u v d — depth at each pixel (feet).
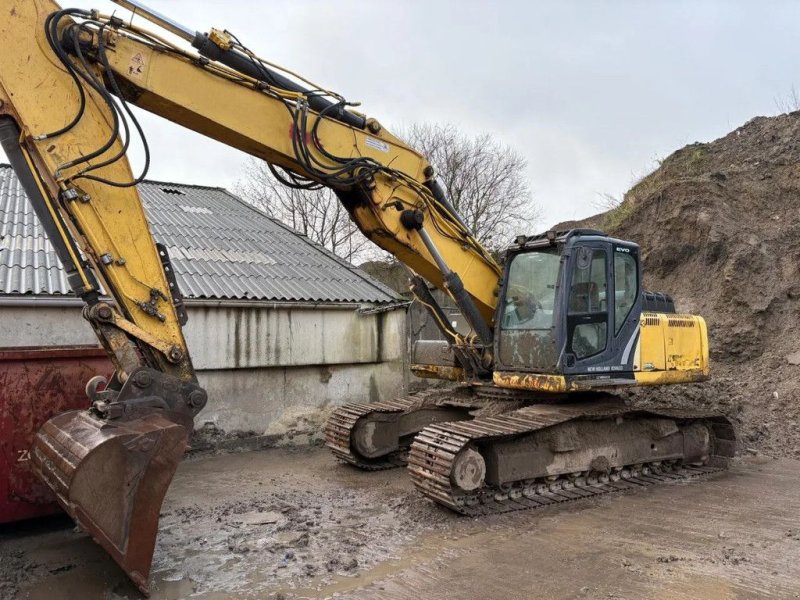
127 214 15.92
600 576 15.78
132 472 14.28
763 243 42.86
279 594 15.05
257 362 32.96
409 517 20.97
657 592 14.76
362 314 36.60
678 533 19.01
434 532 19.47
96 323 15.29
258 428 33.42
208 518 21.12
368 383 37.11
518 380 23.58
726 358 39.37
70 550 18.01
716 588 14.93
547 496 22.74
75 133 15.43
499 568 16.46
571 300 22.63
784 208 45.91
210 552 17.89
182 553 17.83
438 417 29.58
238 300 32.14
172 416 15.62
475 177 97.30
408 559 17.22
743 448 29.81
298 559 17.26
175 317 16.42
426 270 23.59
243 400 33.04
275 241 46.09
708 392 35.42
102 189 15.64
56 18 15.01
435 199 22.76
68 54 15.40
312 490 24.76
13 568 16.67
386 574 16.19
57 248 15.29
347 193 21.34
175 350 16.01
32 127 14.96
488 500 21.80
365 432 27.94
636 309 24.76
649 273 46.70
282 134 18.54
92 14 15.48
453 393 28.22
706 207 45.62
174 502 23.20
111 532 14.12
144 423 14.93
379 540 18.79
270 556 17.54
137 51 16.22
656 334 25.45
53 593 15.25
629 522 20.18
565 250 22.61
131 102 16.85
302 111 18.57
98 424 14.96
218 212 50.85
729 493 23.57
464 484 20.44
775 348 38.17
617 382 23.67
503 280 24.52
